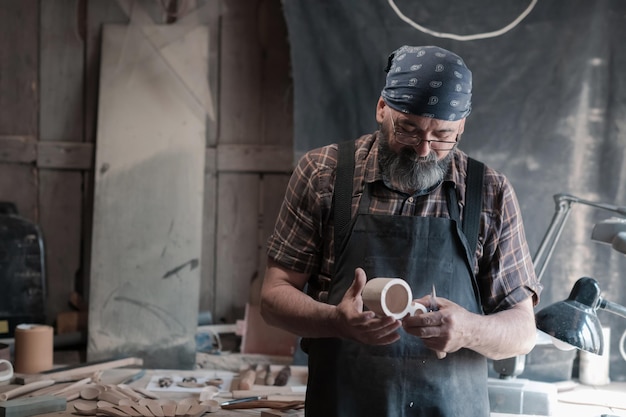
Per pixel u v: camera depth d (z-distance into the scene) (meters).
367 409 2.02
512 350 1.96
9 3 3.68
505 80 3.26
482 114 3.27
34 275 3.62
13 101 3.71
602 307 2.40
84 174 3.71
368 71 3.32
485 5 3.25
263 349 3.52
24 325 3.21
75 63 3.69
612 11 3.20
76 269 3.73
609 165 3.23
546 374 3.17
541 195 3.26
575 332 2.25
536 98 3.25
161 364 3.46
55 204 3.72
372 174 2.08
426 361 2.03
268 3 3.63
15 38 3.69
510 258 2.08
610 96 3.22
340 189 2.09
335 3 3.31
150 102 3.54
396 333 1.83
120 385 2.86
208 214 3.69
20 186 3.72
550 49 3.23
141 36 3.57
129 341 3.47
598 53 3.21
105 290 3.49
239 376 3.15
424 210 2.07
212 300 3.72
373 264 2.04
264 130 3.67
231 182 3.68
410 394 2.02
